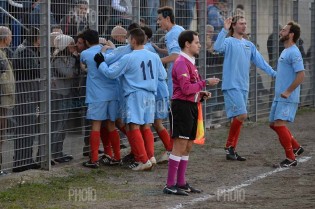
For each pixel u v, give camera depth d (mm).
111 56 12953
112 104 13148
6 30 11625
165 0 15883
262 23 20281
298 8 22328
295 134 18078
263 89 20516
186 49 10883
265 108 20781
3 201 10547
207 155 14852
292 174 12859
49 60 12508
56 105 12930
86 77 13531
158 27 15594
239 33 14320
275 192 11273
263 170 13266
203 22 17281
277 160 14367
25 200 10609
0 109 11719
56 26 12891
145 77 12844
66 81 13109
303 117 21391
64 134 13219
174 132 10906
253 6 19625
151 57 12930
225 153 15102
